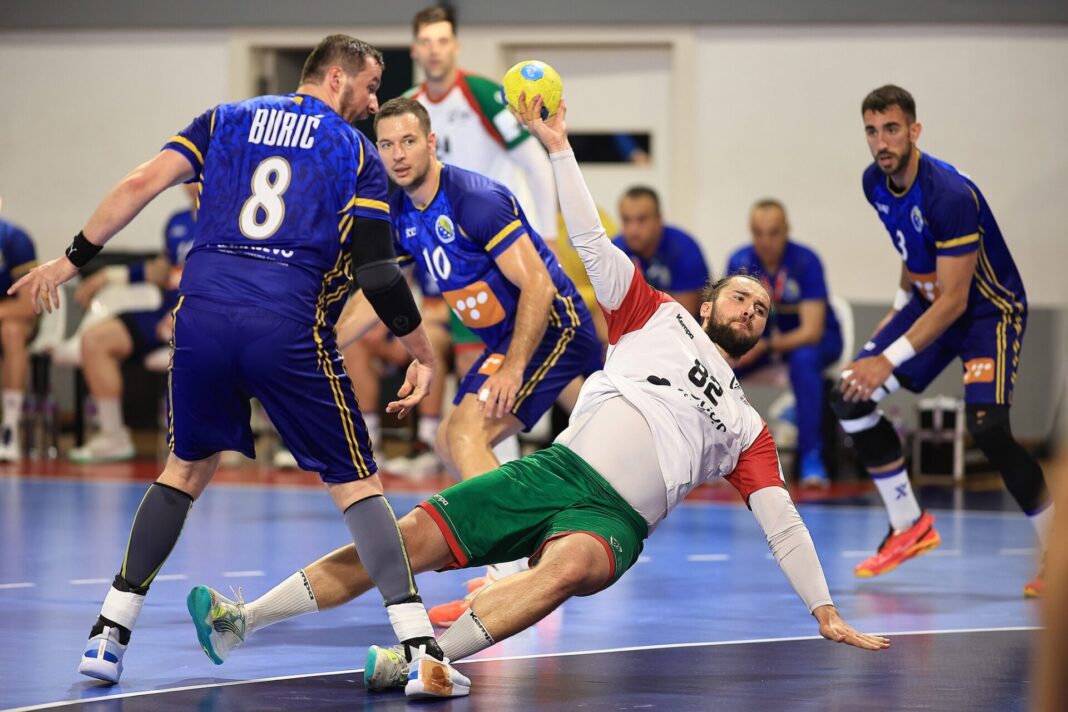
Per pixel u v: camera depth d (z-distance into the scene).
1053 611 2.41
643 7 29.70
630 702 8.44
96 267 29.03
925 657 10.07
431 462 23.88
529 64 9.52
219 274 8.67
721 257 29.91
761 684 9.05
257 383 8.61
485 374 12.04
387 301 9.01
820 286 23.16
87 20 32.12
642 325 9.69
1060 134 28.05
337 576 9.38
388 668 8.59
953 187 13.02
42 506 19.05
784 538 9.20
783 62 29.34
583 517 8.98
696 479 9.41
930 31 28.58
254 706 8.23
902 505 14.00
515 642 10.62
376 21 30.92
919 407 24.02
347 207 8.85
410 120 11.66
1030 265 27.19
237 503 20.00
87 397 26.78
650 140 30.48
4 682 8.95
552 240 15.84
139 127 32.38
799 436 23.14
